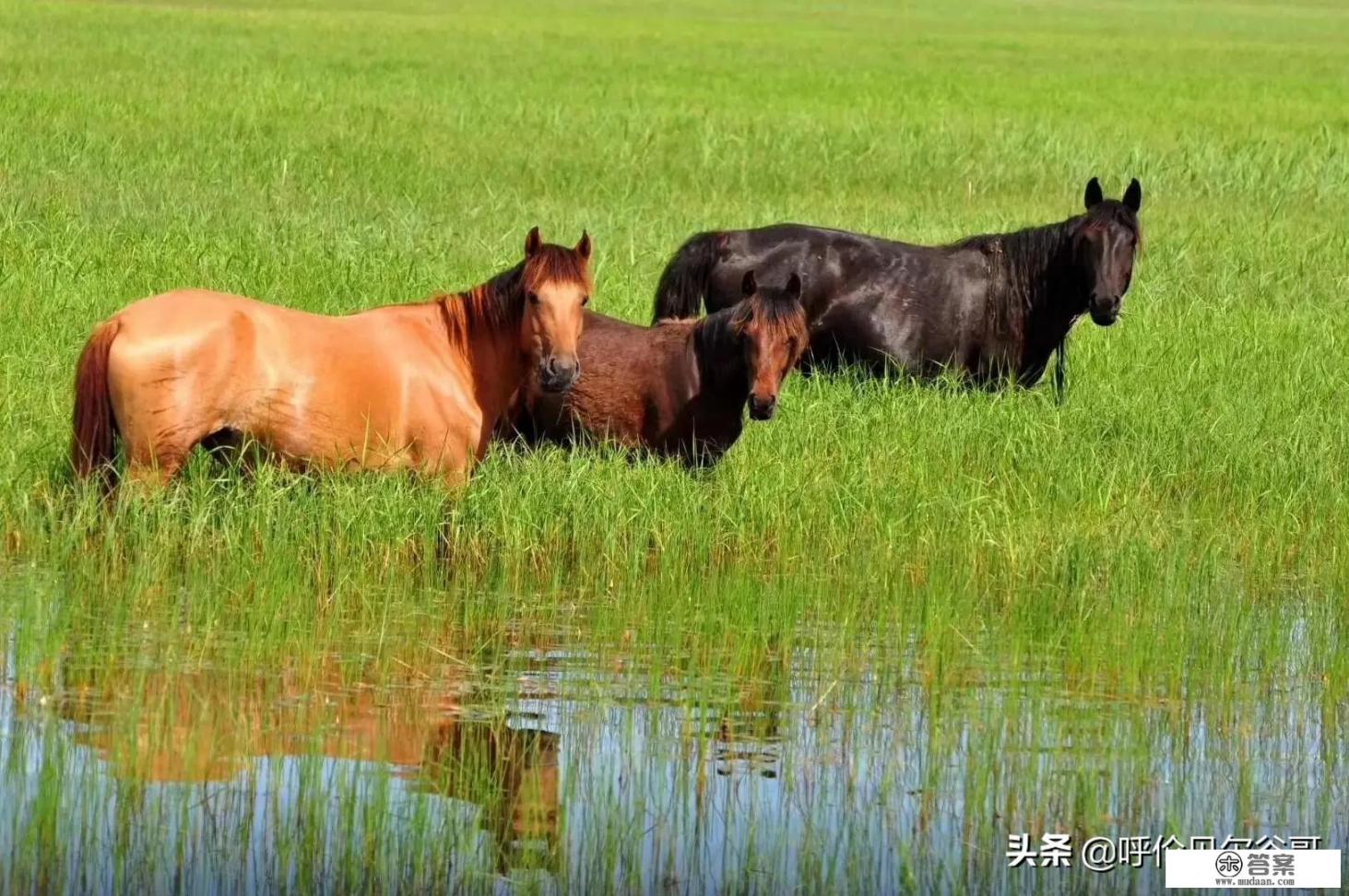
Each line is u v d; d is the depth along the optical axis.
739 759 9.64
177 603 11.57
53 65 47.75
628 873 8.26
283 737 9.58
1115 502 14.95
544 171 33.38
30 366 15.69
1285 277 26.33
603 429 15.23
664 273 18.70
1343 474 15.93
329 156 32.50
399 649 11.16
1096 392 18.58
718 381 14.80
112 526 12.11
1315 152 41.81
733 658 11.25
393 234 24.97
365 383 12.76
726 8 132.50
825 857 8.48
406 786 9.04
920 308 18.38
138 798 8.64
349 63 56.91
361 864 8.14
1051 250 18.34
